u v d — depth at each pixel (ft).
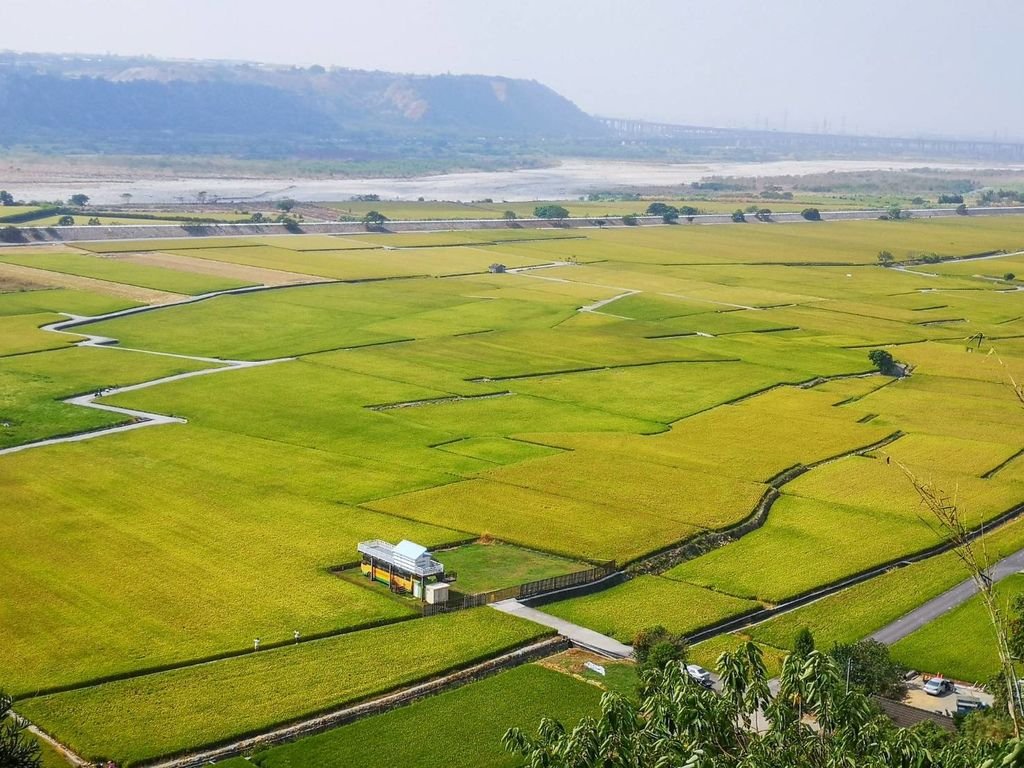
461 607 431.02
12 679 357.20
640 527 515.09
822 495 576.61
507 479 575.79
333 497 540.93
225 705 348.38
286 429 653.71
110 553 460.96
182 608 414.21
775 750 201.98
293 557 466.29
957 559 500.74
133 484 546.67
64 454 589.73
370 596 433.48
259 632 398.62
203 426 654.12
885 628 430.20
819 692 207.31
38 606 410.31
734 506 546.67
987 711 329.93
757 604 447.83
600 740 201.46
